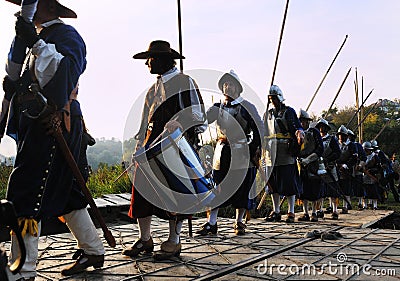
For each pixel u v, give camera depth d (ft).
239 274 12.48
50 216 11.01
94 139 12.69
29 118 10.68
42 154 10.65
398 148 109.19
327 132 30.99
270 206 34.47
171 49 14.32
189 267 13.20
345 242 16.62
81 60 11.34
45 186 10.74
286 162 24.45
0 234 17.25
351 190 35.63
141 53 14.33
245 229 20.25
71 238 18.04
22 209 10.46
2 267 6.70
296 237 17.84
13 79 11.11
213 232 18.81
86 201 12.32
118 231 20.02
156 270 12.89
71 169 11.07
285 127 24.59
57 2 11.57
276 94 24.79
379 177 41.50
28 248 10.57
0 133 11.44
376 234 18.54
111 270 12.98
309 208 34.30
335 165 30.58
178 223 14.28
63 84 10.66
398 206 45.50
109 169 38.58
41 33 11.43
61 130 10.99
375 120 115.96
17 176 10.62
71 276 12.43
